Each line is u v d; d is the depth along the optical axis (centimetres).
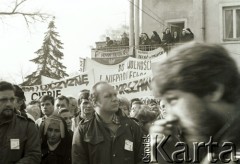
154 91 105
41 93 1598
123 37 2603
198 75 100
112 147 498
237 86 101
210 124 102
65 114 736
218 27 2597
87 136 503
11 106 520
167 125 111
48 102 770
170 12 2831
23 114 659
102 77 1730
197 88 100
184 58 101
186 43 105
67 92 1592
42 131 630
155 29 2856
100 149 498
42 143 625
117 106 505
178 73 101
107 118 507
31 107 902
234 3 2570
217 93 101
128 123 508
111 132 502
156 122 119
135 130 507
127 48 2533
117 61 2472
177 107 103
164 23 2839
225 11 2597
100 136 500
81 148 504
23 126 526
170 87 102
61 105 810
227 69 100
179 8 2816
